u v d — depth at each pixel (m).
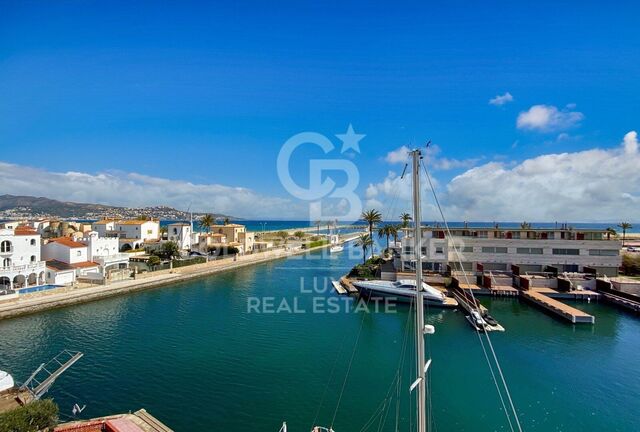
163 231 142.25
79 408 27.16
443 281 73.94
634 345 43.81
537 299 62.44
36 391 26.20
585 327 50.75
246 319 53.47
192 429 25.95
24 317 52.81
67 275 71.50
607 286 68.00
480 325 49.91
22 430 19.62
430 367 37.12
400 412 28.52
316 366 36.94
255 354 39.88
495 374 35.47
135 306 60.59
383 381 33.78
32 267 65.81
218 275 93.75
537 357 39.91
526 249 77.88
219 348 41.50
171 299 66.12
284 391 31.61
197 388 31.89
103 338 44.44
